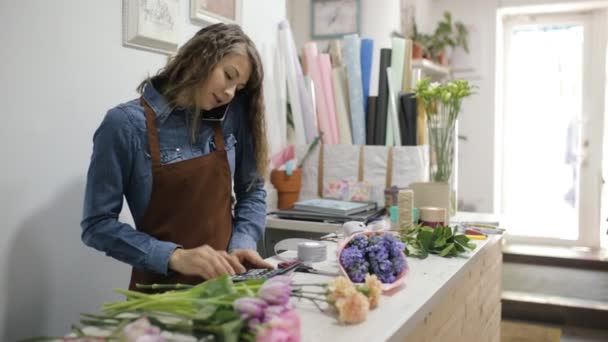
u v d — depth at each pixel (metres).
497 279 2.18
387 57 2.57
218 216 1.42
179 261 1.16
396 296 1.15
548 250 4.37
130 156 1.28
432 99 2.18
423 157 2.49
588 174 4.63
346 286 0.99
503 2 4.48
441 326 1.33
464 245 1.59
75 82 1.54
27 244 1.42
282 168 2.56
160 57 1.86
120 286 1.73
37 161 1.44
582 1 4.29
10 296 1.38
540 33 4.71
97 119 1.62
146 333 0.70
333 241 1.74
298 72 2.60
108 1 1.63
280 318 0.73
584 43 4.58
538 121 4.77
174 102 1.33
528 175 4.82
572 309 3.54
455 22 4.60
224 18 2.16
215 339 0.72
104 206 1.24
